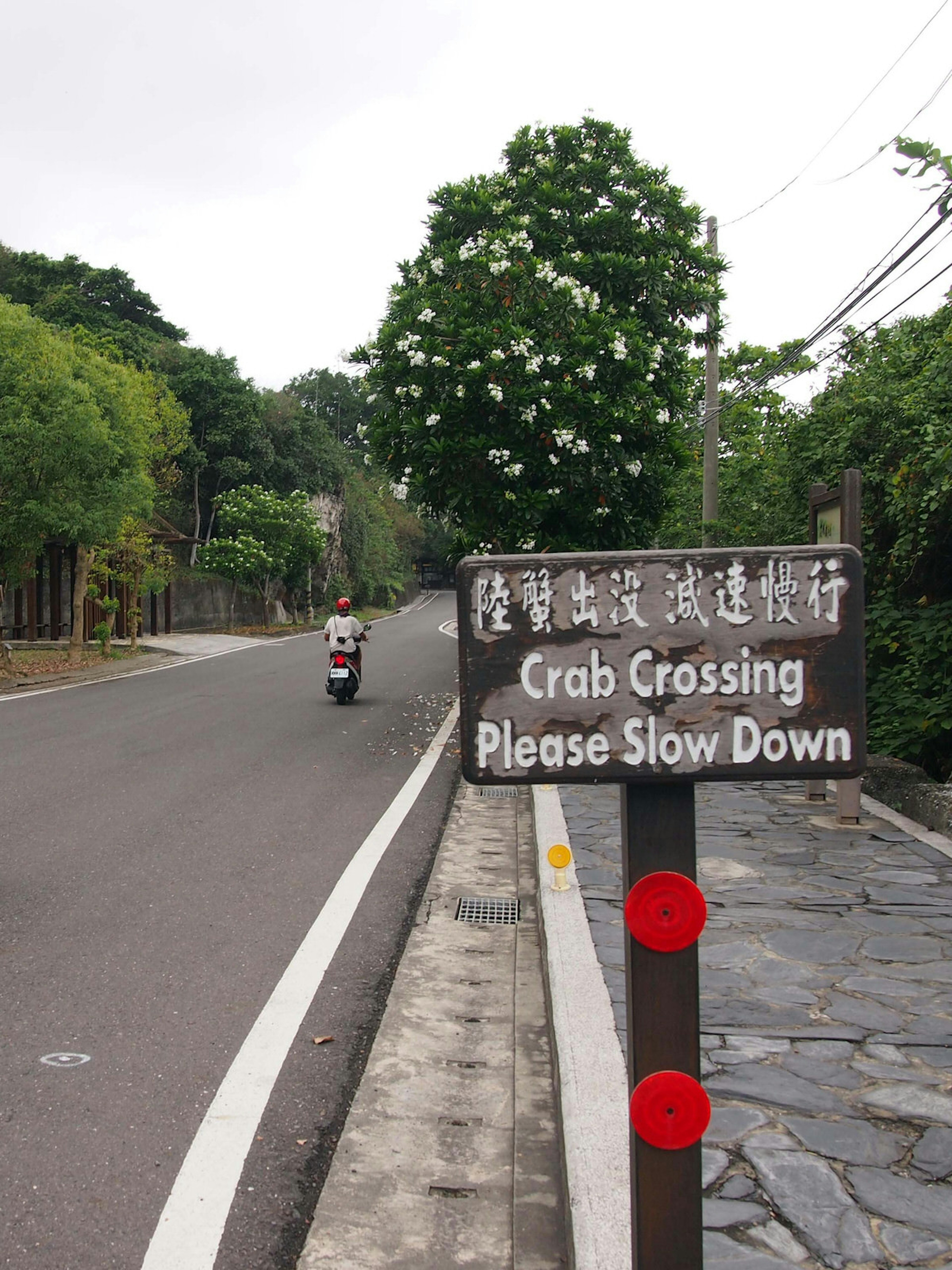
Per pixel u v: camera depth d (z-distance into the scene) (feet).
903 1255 8.01
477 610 6.44
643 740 6.40
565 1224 9.34
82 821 25.09
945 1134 9.79
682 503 67.92
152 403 103.30
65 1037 13.16
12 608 95.50
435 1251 9.13
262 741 38.29
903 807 23.73
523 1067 12.50
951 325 31.17
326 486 168.55
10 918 17.80
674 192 44.50
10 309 61.11
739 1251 8.05
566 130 44.52
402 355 39.93
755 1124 9.98
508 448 38.55
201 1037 13.25
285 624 148.56
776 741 6.41
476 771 6.42
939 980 13.57
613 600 6.42
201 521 149.18
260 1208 9.68
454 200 43.86
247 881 20.25
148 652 87.71
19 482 59.67
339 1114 11.46
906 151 12.23
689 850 6.50
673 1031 6.43
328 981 15.20
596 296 39.73
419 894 19.71
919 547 29.27
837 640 6.43
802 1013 12.59
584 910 16.22
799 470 40.78
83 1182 10.01
